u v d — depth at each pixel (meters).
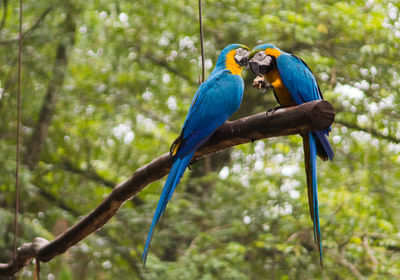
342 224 11.46
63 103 14.35
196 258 11.28
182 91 15.30
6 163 12.12
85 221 5.50
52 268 11.41
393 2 12.56
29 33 12.88
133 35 13.99
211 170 14.16
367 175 12.53
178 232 12.68
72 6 12.85
